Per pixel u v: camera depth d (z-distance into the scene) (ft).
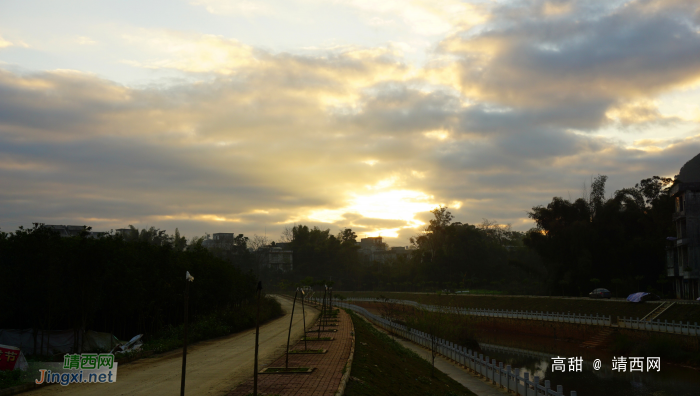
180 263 134.10
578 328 182.39
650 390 108.88
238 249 456.04
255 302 212.84
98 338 97.14
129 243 116.37
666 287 245.45
